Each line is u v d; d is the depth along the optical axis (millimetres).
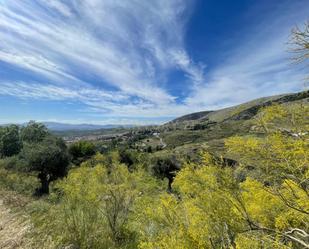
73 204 6895
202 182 2576
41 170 20094
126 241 6195
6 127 39406
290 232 1938
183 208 3252
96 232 6422
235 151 2227
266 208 2344
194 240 2699
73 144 34969
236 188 2314
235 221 2385
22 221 8141
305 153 1862
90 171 8039
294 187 2014
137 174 7289
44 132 44531
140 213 4992
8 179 16406
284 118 2072
